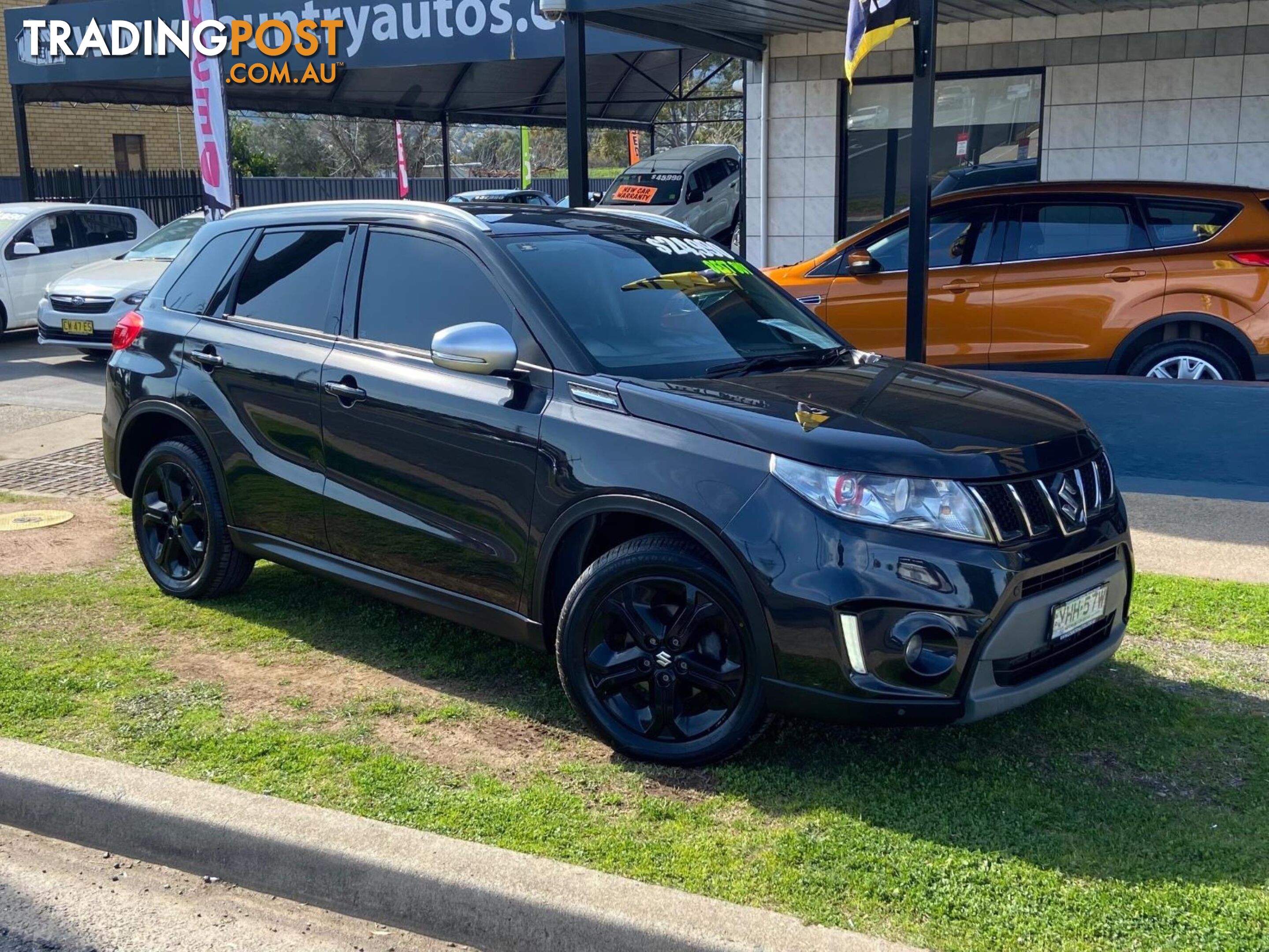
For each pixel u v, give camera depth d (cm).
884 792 388
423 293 482
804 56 1316
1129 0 1021
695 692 406
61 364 1380
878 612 362
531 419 428
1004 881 337
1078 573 395
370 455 479
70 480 837
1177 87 1166
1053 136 1227
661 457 396
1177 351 858
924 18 710
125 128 2688
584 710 415
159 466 573
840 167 1330
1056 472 391
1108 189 890
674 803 383
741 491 379
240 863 360
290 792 390
